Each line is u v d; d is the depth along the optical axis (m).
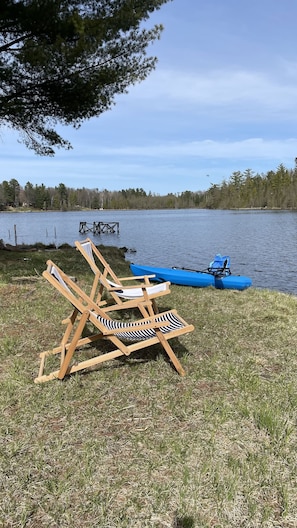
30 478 2.03
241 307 5.60
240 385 3.04
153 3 7.55
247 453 2.25
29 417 2.56
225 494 1.93
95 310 3.50
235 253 18.34
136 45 7.71
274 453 2.26
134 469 2.11
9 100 7.55
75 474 2.06
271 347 3.94
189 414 2.63
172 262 15.77
